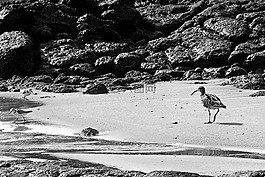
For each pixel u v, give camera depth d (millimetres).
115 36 43906
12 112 22672
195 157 14344
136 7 52656
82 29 42438
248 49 39219
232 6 46219
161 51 41656
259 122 19094
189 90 30641
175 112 22219
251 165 13312
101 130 19125
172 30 47094
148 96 28453
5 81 36625
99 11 45500
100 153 15219
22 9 41281
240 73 37062
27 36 39250
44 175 12094
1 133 19125
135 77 36781
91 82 35094
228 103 24156
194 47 41031
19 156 15062
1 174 12266
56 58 38438
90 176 11648
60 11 43219
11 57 37156
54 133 18906
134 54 39438
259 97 26234
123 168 13312
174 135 17484
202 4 48250
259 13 43156
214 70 38062
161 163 13742
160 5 50875
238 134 17141
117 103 25969
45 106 26125
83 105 25828
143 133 18094
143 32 46594
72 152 15469
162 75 36938
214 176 11547
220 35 41562
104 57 39125
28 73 37875
